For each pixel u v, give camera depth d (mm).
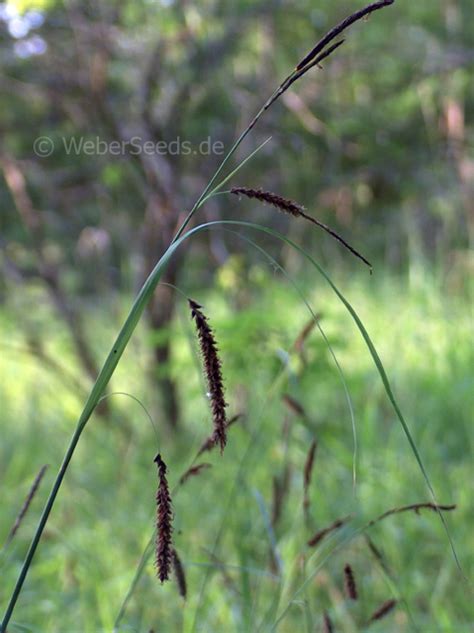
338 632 2838
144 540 3441
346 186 6301
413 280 5797
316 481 3484
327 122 5832
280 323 3879
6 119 5406
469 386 4574
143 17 4816
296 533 3072
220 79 5234
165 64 5012
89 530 3756
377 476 3754
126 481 4285
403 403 4590
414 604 3158
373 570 3143
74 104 4957
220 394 1312
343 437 4152
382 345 5422
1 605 3166
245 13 5027
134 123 5059
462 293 6152
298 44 5566
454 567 3203
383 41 6199
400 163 6340
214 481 3750
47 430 5480
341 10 5762
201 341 1310
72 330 5387
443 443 4355
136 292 5098
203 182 5688
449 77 6457
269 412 3766
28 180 5812
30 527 3939
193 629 2273
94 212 6387
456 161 6578
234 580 3002
